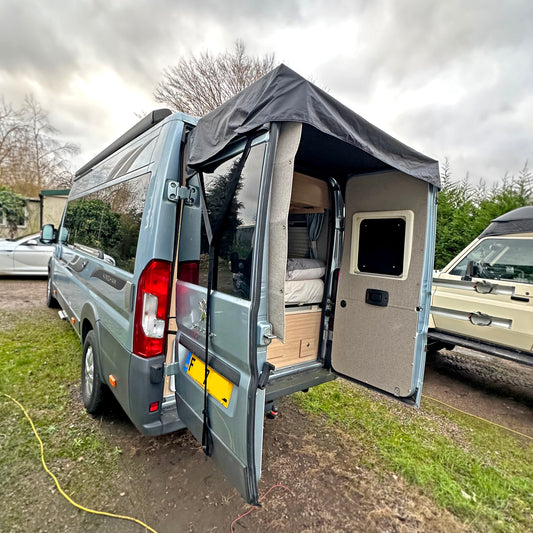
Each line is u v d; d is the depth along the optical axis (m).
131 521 1.64
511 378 4.02
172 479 1.94
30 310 5.38
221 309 1.44
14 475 1.89
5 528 1.55
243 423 1.27
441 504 1.90
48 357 3.57
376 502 1.88
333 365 2.79
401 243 2.37
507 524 1.80
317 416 2.78
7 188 15.46
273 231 1.29
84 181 3.64
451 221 7.53
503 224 3.65
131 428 2.40
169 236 1.76
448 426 2.79
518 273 3.39
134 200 2.02
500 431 2.79
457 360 4.62
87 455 2.10
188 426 1.67
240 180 1.41
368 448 2.39
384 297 2.46
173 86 12.72
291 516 1.74
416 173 1.92
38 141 18.61
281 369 2.57
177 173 1.77
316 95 1.29
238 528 1.64
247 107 1.32
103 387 2.37
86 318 2.64
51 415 2.51
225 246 1.47
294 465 2.15
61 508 1.69
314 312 2.80
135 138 2.30
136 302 1.75
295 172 2.50
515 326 3.19
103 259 2.46
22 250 7.80
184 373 1.73
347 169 2.59
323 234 2.90
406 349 2.33
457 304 3.68
